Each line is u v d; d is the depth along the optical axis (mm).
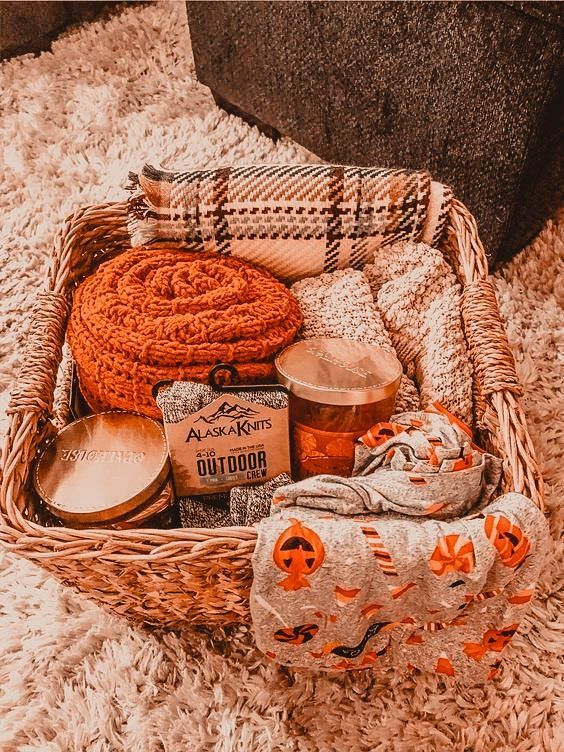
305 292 808
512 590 593
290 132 1403
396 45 1024
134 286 725
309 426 665
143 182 779
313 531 540
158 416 701
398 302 785
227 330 680
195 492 668
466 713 704
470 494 610
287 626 582
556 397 1001
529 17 818
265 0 1217
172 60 1720
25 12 1732
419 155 1112
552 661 743
